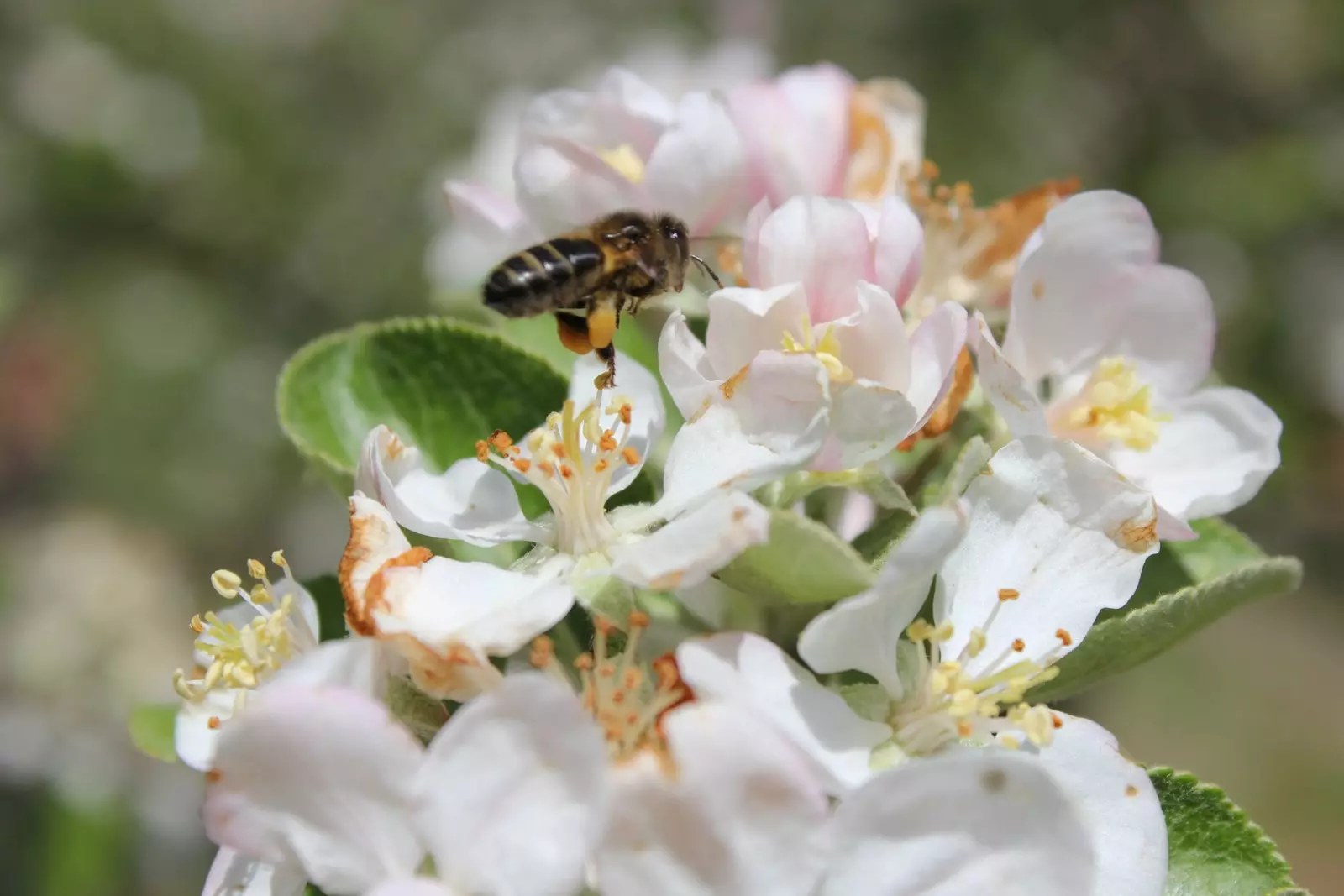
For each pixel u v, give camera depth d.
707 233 0.20
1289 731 0.47
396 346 0.20
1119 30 0.41
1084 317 0.19
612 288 0.19
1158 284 0.19
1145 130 0.41
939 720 0.17
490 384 0.20
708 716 0.16
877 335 0.18
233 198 0.43
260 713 0.16
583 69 0.45
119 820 0.28
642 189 0.20
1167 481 0.19
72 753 0.30
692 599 0.18
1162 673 0.49
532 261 0.19
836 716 0.17
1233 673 0.49
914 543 0.17
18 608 0.34
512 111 0.24
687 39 0.43
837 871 0.17
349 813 0.17
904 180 0.20
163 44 0.43
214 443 0.42
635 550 0.17
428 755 0.16
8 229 0.42
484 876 0.17
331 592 0.20
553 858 0.16
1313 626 0.49
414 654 0.17
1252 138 0.42
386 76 0.46
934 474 0.19
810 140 0.20
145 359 0.43
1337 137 0.41
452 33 0.47
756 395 0.18
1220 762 0.46
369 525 0.17
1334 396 0.38
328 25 0.46
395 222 0.44
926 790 0.17
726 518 0.17
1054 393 0.20
